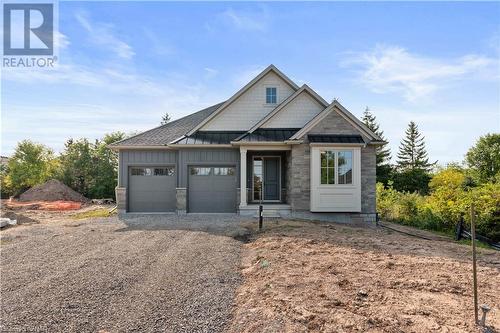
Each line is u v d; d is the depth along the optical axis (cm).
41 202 2281
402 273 611
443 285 545
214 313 431
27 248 823
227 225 1159
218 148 1541
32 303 465
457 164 3897
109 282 552
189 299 479
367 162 1435
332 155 1386
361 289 517
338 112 1435
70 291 511
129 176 1587
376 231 1191
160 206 1588
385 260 707
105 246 837
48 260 703
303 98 1585
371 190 1433
